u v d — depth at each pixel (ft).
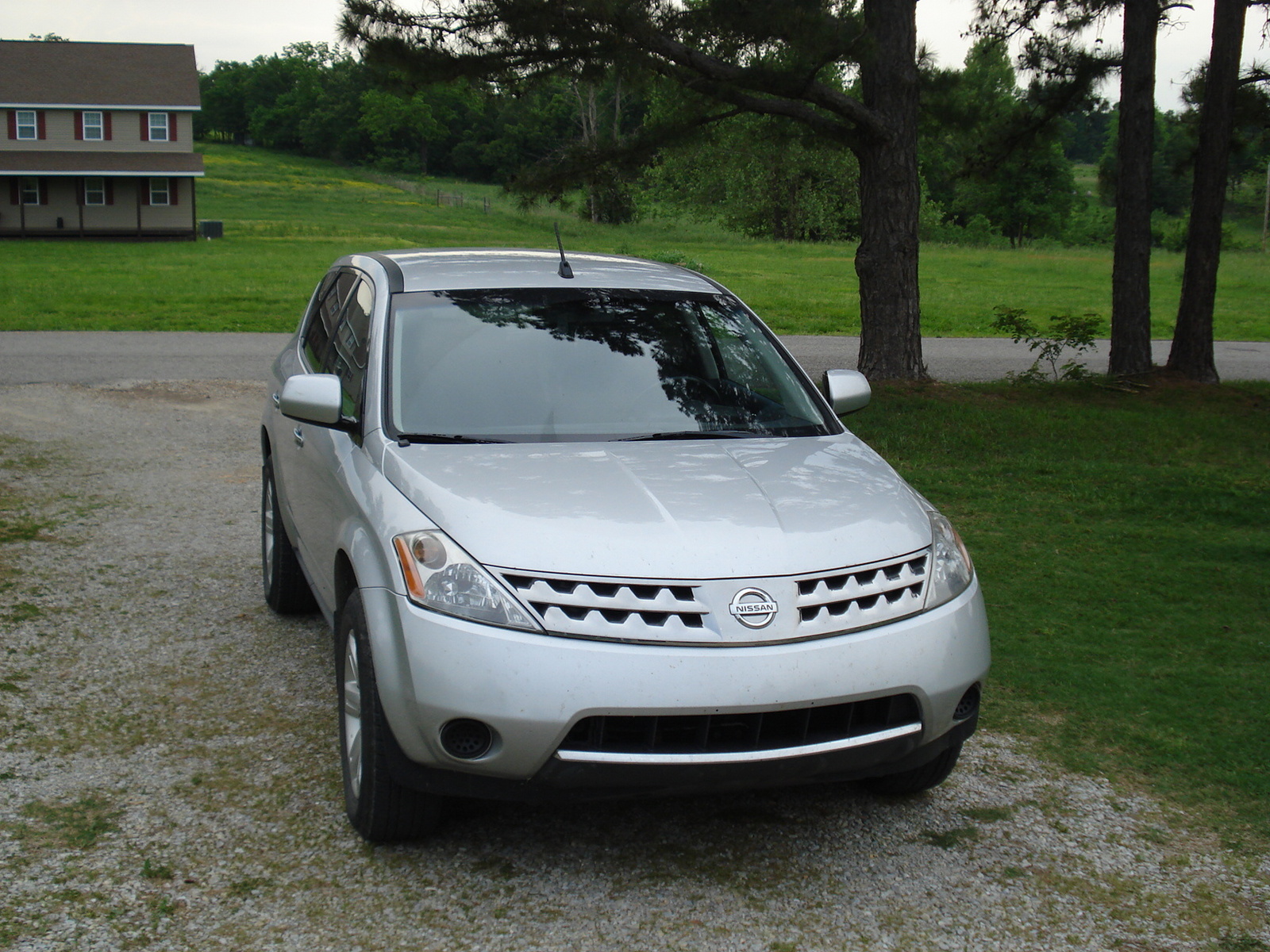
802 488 11.80
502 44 36.73
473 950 9.58
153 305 73.97
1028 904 10.65
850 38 36.40
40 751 12.90
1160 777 13.47
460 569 10.18
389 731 10.44
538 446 12.41
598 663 9.75
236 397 41.86
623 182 44.19
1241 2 48.78
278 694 14.88
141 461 30.12
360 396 13.28
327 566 13.16
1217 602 20.42
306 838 11.33
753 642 10.03
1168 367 52.65
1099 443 36.91
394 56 36.50
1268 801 12.89
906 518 11.69
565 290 15.06
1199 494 29.17
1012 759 13.91
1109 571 22.24
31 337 57.11
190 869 10.62
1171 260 181.68
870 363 46.32
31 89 159.94
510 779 9.93
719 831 11.91
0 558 20.35
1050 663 17.19
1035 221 289.12
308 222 206.80
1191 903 10.73
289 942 9.57
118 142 163.73
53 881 10.25
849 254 171.12
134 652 16.19
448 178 439.22
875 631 10.55
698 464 12.14
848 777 10.54
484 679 9.73
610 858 11.24
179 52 172.65
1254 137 54.39
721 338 15.08
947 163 63.05
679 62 37.88
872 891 10.79
